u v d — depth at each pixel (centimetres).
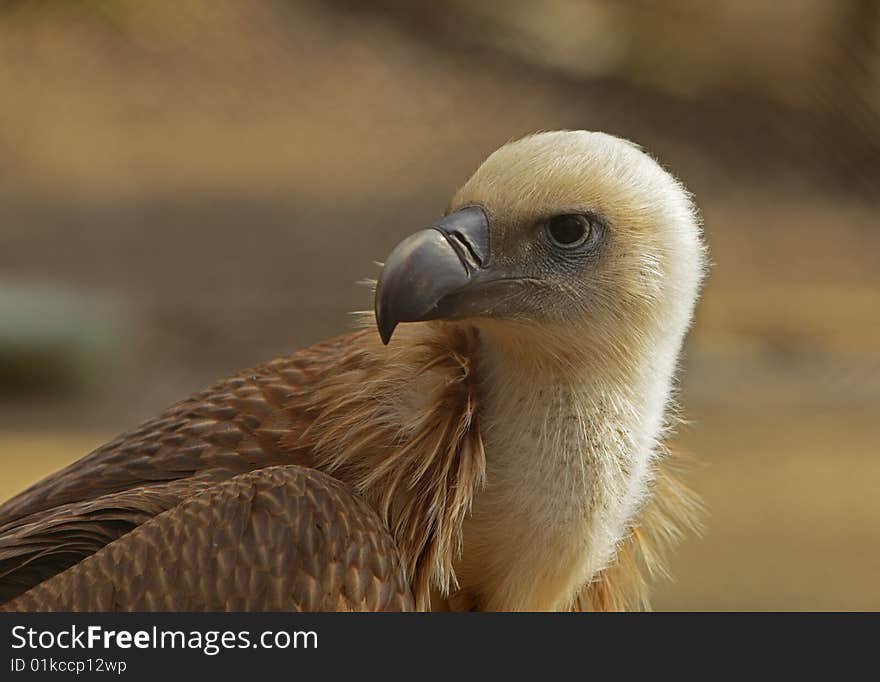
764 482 1370
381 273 572
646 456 612
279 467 563
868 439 1496
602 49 2738
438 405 575
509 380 585
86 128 2436
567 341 582
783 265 2123
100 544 561
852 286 2042
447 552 568
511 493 580
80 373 1648
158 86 2589
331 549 539
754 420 1562
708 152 2506
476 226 584
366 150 2462
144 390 1658
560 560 587
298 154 2422
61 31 2645
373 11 2820
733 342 1803
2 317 1652
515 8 2841
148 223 2119
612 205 589
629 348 594
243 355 1786
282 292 1961
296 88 2644
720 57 2639
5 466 1341
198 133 2492
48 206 2216
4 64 2573
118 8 2675
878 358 1762
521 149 604
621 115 2572
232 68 2644
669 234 603
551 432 581
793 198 2386
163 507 562
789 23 2600
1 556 557
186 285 1959
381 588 543
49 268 1973
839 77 2512
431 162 2448
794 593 1121
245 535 536
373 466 575
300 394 602
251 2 2773
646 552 649
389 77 2656
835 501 1320
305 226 2138
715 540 1234
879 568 1177
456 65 2714
